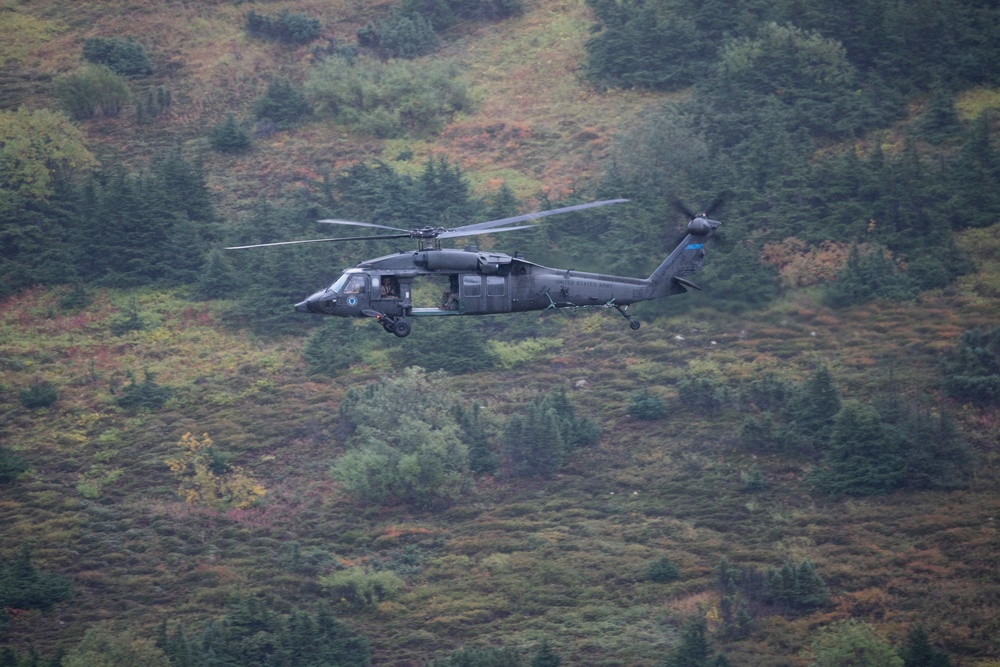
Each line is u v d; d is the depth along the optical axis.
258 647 151.88
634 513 195.88
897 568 170.25
